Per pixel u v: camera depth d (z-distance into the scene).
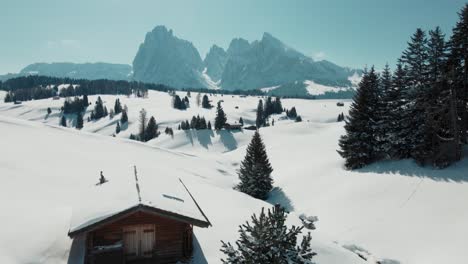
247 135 138.62
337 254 21.45
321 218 34.84
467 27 37.97
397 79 45.75
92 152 46.38
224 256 17.97
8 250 15.34
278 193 47.00
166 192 18.16
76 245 17.28
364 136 44.75
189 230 17.31
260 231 13.12
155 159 54.66
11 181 24.25
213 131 139.62
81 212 15.58
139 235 15.98
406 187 34.75
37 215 19.50
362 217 32.25
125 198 16.23
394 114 43.72
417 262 24.25
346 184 40.78
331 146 70.38
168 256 16.45
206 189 33.59
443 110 37.88
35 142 42.56
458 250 23.61
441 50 40.59
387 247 26.78
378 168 42.41
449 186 32.16
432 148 38.09
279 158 70.06
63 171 30.55
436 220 28.00
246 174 48.34
